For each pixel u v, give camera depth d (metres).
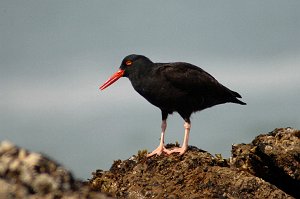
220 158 14.11
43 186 6.95
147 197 13.41
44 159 7.16
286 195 12.91
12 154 7.08
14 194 6.84
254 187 13.05
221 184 13.23
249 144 14.23
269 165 13.68
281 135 13.78
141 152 14.58
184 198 13.15
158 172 13.90
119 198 13.48
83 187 7.19
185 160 13.97
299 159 13.40
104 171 14.58
